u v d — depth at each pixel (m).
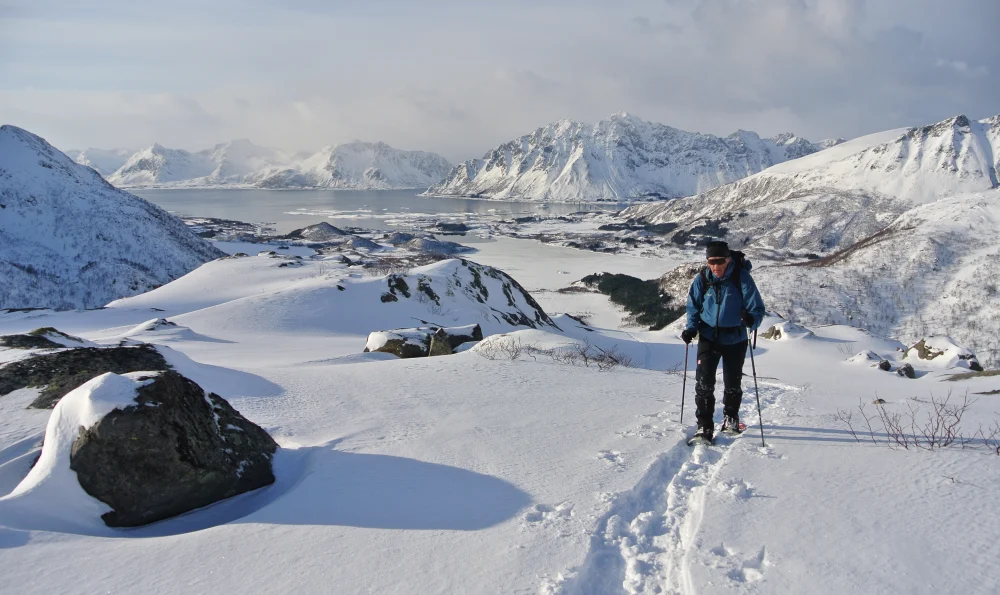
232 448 4.66
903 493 3.62
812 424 5.49
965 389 8.99
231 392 7.86
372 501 3.93
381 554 3.12
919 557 2.86
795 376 13.96
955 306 63.94
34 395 6.39
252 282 52.53
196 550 3.22
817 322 65.12
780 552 3.00
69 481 3.96
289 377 9.02
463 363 10.51
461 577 2.86
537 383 8.42
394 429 5.82
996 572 2.69
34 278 93.62
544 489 4.05
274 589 2.78
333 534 3.40
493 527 3.45
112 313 39.41
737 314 5.11
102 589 2.81
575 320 53.06
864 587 2.64
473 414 6.39
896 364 18.28
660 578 2.92
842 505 3.50
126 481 4.02
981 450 4.41
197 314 35.50
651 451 4.84
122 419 4.04
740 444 4.91
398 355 17.89
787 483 3.92
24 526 3.55
